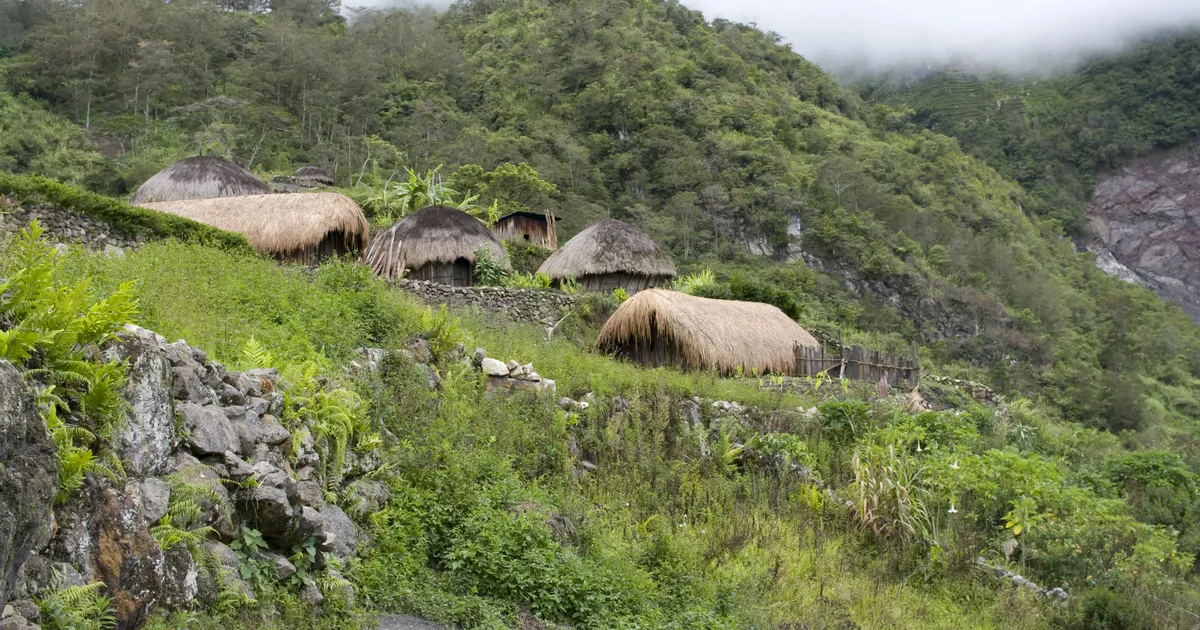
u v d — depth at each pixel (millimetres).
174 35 87438
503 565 8117
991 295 74250
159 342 6293
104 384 5293
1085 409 55156
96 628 4637
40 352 5234
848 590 10680
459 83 100688
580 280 30594
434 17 125938
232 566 5867
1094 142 142000
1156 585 12305
